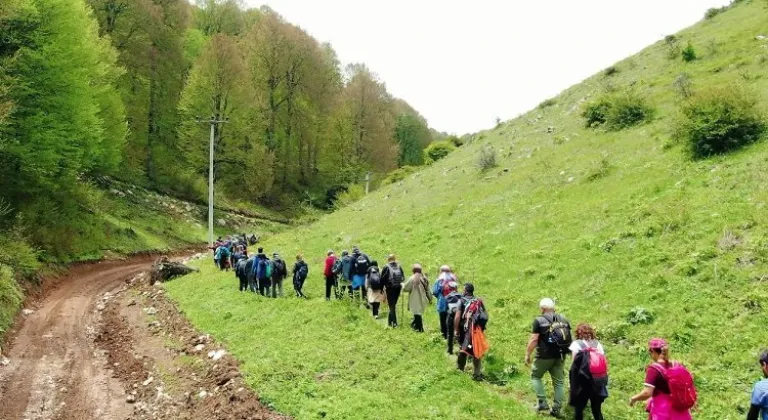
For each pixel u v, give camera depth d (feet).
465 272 57.62
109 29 167.73
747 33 105.70
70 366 51.57
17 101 94.48
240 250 90.07
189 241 153.99
